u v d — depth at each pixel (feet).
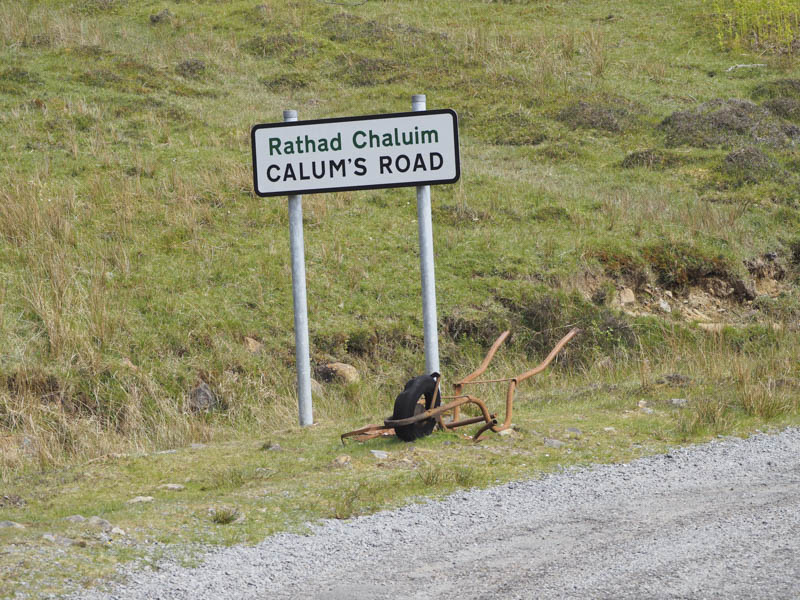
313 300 110.63
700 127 180.34
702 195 153.58
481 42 229.86
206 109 178.91
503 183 150.82
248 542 42.88
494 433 65.98
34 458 71.56
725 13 252.21
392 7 264.93
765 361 94.48
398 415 63.98
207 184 135.64
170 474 58.70
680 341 112.68
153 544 42.16
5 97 164.25
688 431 66.13
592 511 47.91
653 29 248.73
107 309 99.76
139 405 87.40
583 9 265.75
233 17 248.32
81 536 42.75
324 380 97.96
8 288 100.01
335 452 62.69
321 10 254.68
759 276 134.21
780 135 179.32
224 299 107.76
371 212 136.15
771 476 54.34
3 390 84.84
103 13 248.52
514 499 50.24
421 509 48.49
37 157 138.62
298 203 76.74
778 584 36.17
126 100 173.58
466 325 109.91
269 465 59.82
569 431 66.44
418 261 122.93
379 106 193.36
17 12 220.23
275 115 180.86
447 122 73.36
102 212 122.83
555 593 36.04
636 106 195.31
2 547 40.55
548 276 120.98
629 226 137.08
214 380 93.86
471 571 38.99
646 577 37.52
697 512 47.14
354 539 43.50
